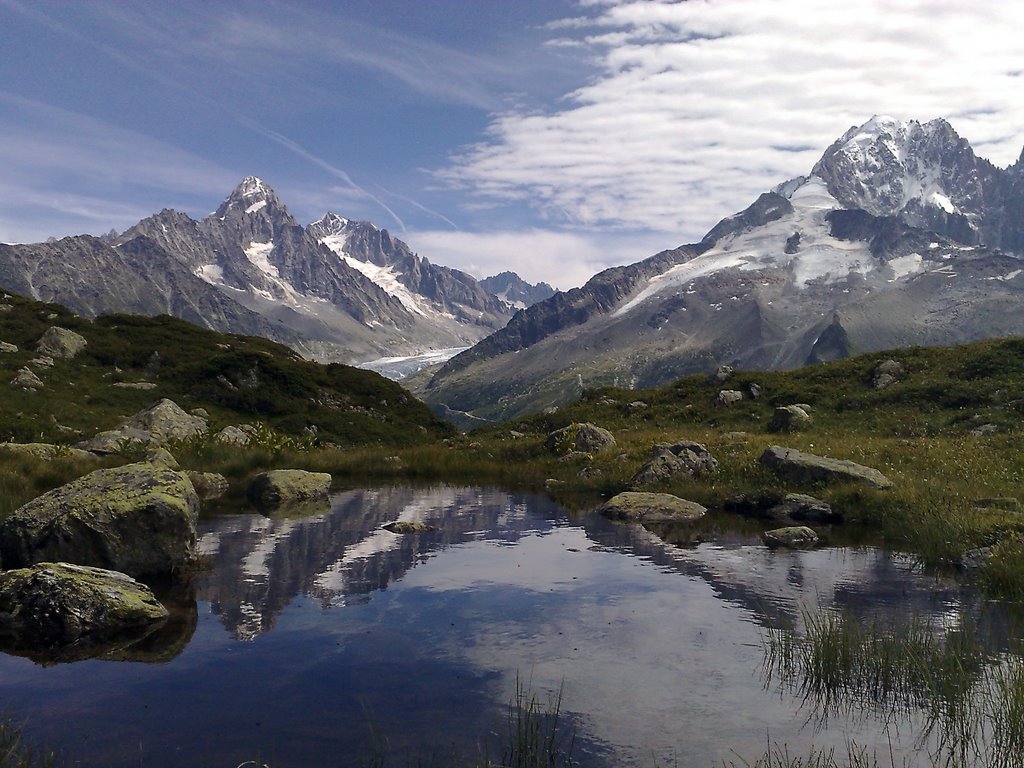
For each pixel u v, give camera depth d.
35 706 9.16
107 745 8.09
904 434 35.59
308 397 60.84
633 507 22.97
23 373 49.22
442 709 9.09
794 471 25.22
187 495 16.81
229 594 14.12
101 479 16.78
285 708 9.10
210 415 51.88
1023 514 18.09
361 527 20.97
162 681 9.96
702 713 9.03
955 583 14.90
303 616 12.80
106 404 50.25
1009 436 30.31
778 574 15.68
